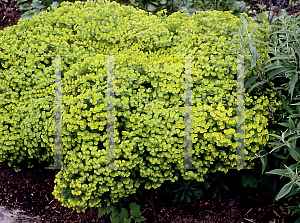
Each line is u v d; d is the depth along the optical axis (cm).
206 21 288
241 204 302
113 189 250
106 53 303
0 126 274
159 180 261
